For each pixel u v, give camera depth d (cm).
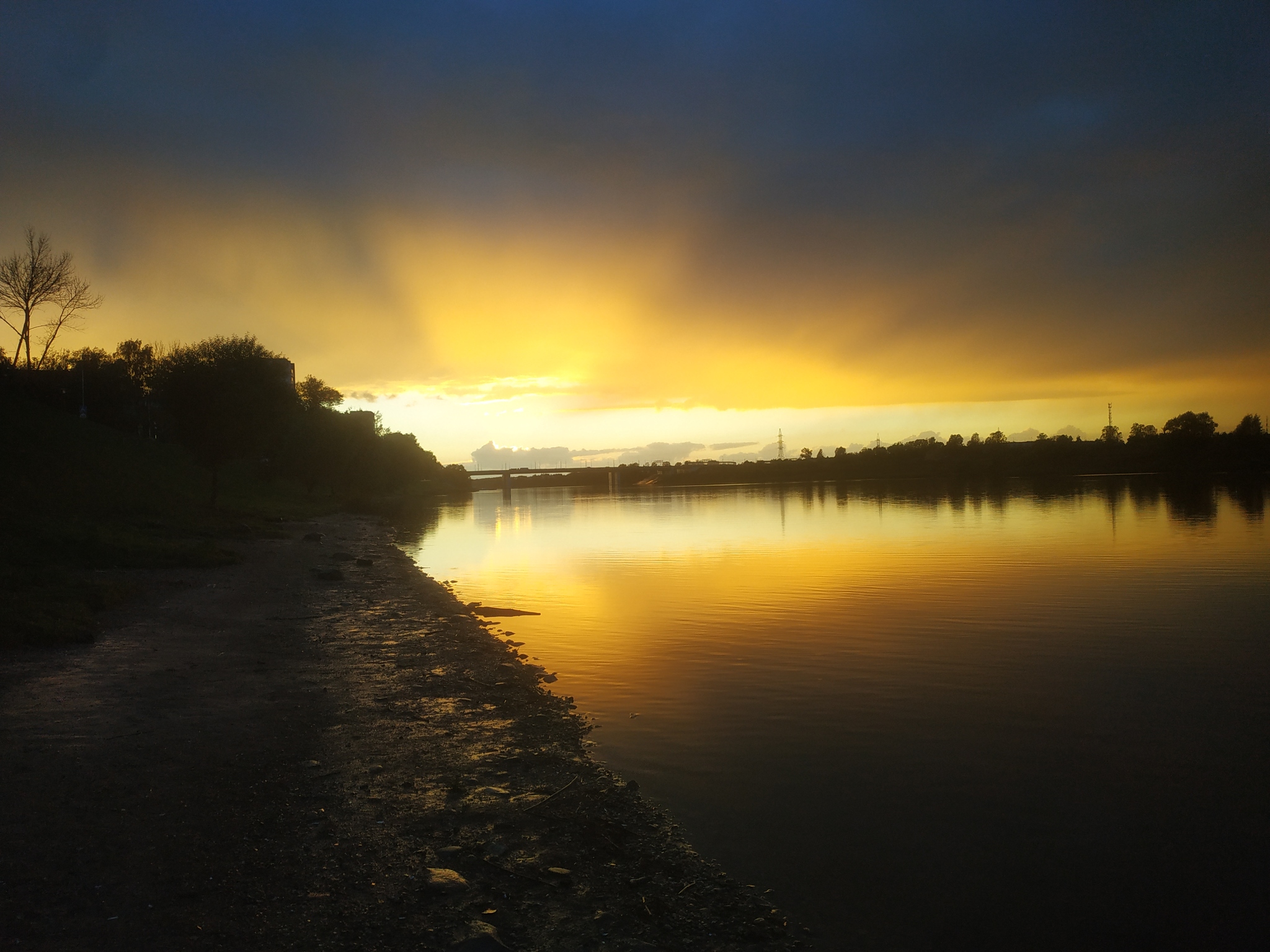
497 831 737
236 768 862
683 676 1362
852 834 757
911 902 635
